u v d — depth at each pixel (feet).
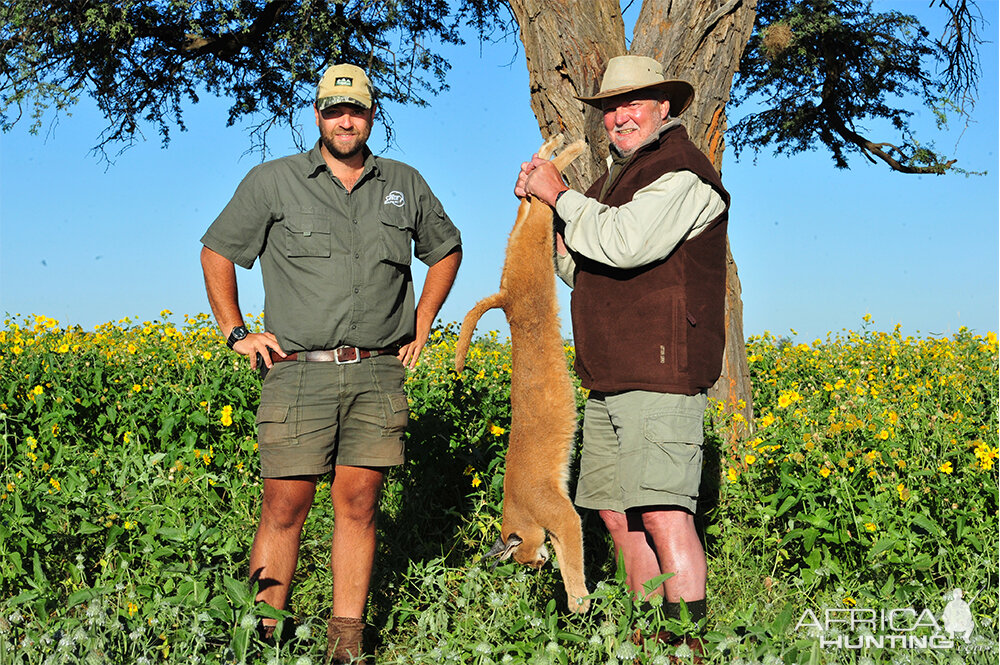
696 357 10.55
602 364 10.99
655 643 9.53
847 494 13.42
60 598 12.12
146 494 14.98
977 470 14.11
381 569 14.39
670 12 16.97
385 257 11.57
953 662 10.03
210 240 11.60
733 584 13.66
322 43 40.70
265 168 11.54
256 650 10.02
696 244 10.69
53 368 20.31
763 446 15.08
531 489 10.94
